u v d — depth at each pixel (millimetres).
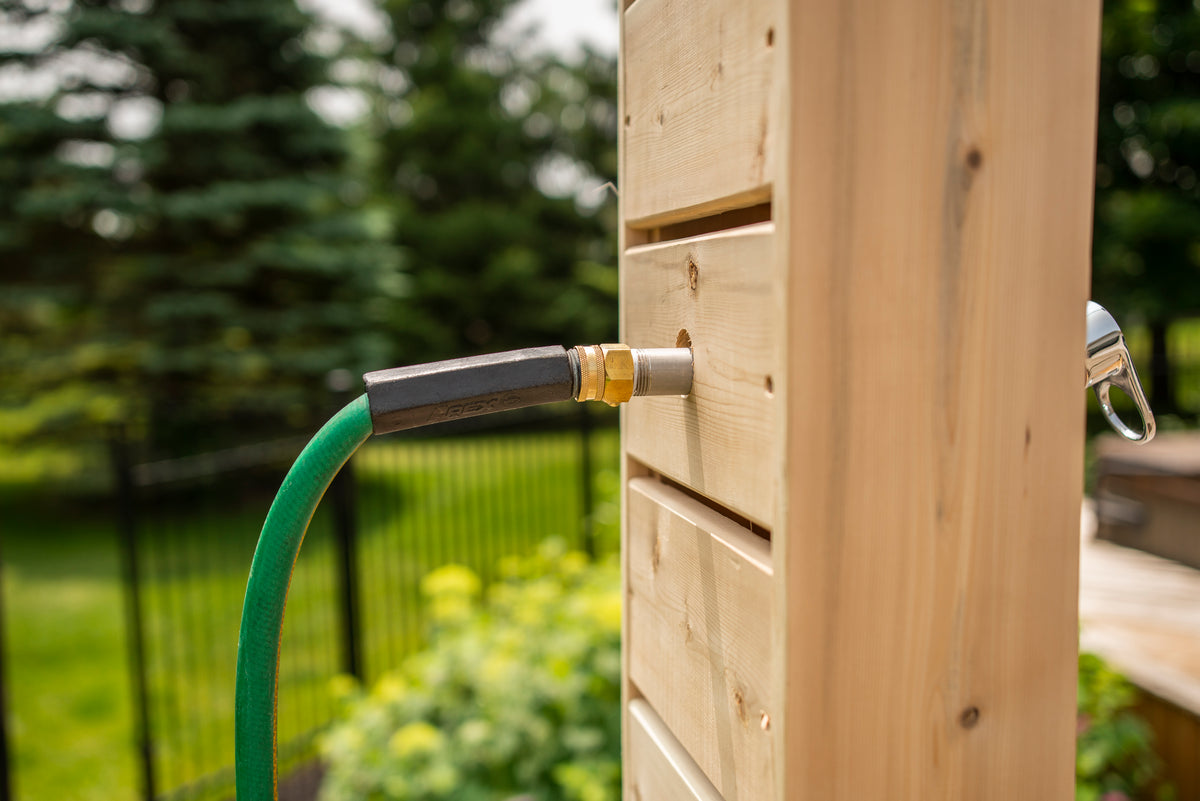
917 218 491
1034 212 514
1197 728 1933
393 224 13258
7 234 7586
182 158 7953
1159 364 7305
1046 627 539
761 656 534
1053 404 527
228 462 3133
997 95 500
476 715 2191
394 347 13242
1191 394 7711
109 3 7801
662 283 696
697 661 646
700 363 614
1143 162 9133
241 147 8102
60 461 8180
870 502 499
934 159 492
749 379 532
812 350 482
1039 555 534
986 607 526
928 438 505
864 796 514
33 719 4023
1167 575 2924
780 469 489
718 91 569
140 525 7551
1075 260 524
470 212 13867
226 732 3707
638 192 748
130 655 4309
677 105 648
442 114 14211
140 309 8031
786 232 474
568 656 2203
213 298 7887
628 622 823
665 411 698
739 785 573
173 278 8039
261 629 572
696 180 611
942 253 498
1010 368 517
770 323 502
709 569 620
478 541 5938
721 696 601
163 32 7609
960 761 530
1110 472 3426
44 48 7555
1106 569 3025
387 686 2322
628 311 788
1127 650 2186
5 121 7367
